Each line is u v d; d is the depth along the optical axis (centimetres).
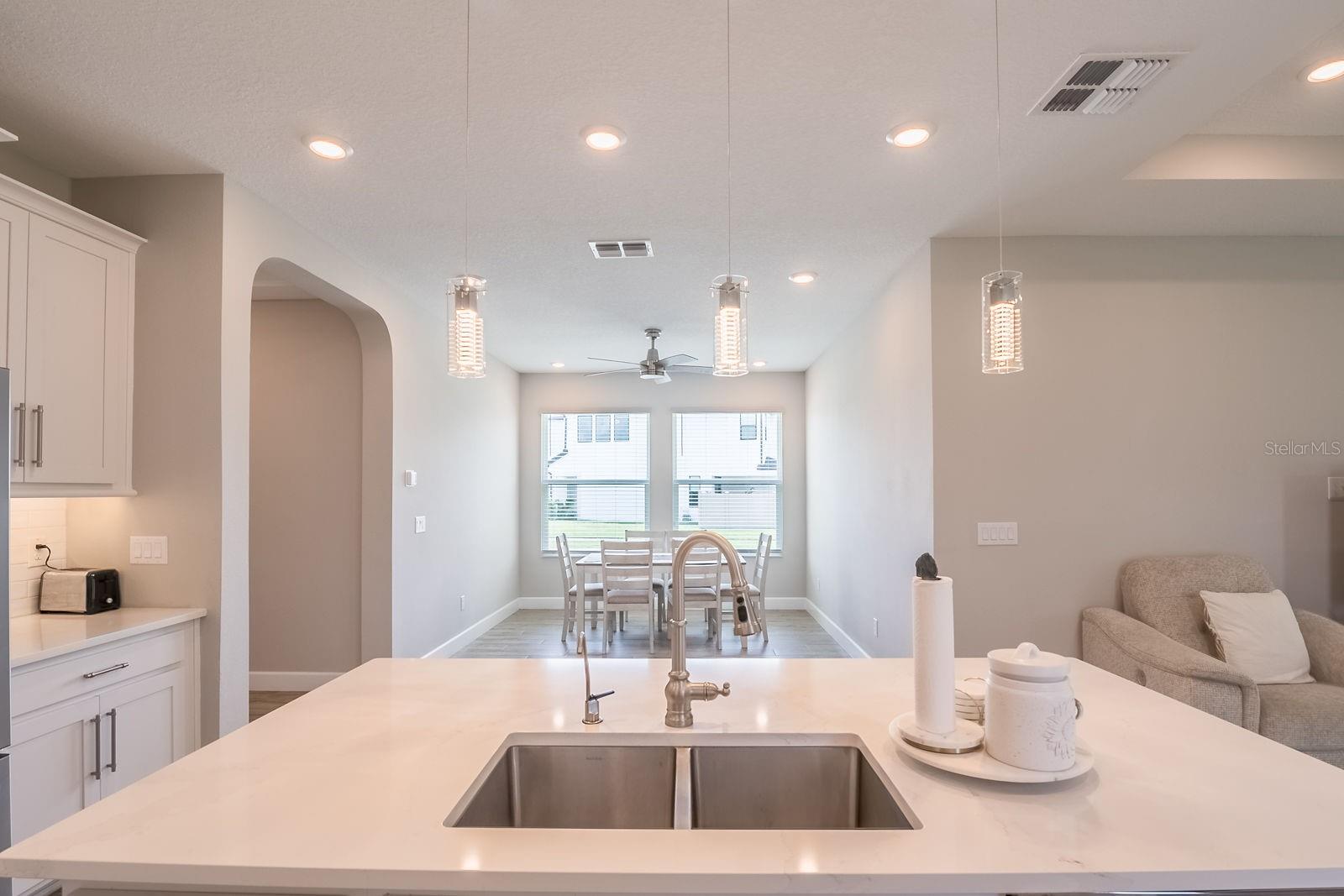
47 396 236
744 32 196
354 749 133
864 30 196
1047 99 230
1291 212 325
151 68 212
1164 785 117
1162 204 315
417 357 483
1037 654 121
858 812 138
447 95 227
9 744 192
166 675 257
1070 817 105
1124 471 349
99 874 93
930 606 128
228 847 97
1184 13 189
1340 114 274
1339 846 97
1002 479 350
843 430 572
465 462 595
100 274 259
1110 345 352
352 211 318
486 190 297
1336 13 189
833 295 465
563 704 160
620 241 360
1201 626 312
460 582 581
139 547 275
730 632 652
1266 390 351
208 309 278
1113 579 347
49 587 260
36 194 227
